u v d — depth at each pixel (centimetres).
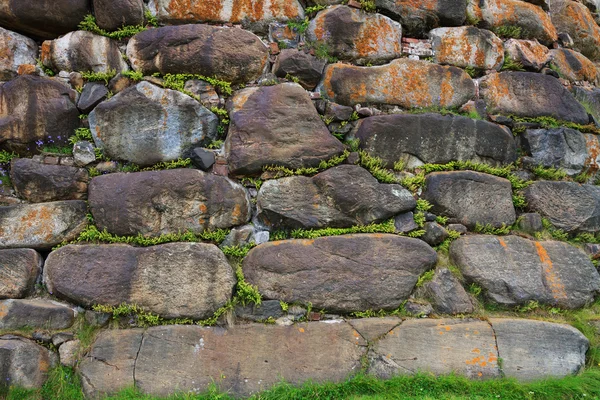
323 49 361
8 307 296
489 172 362
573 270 343
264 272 310
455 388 285
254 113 333
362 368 293
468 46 388
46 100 326
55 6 338
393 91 361
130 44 344
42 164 320
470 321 311
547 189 368
